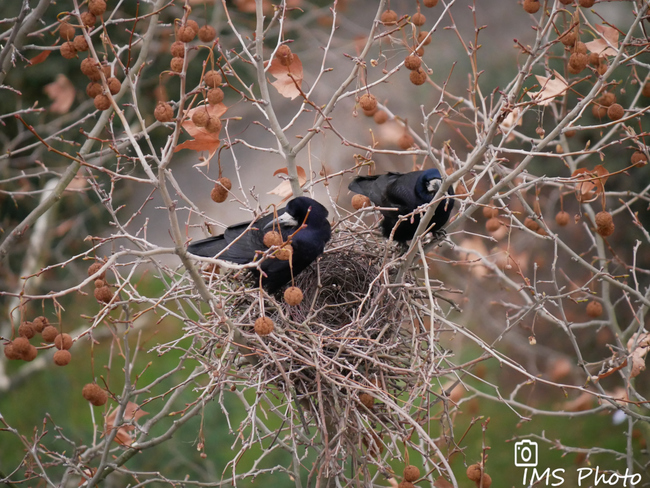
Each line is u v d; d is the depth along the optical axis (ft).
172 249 19.79
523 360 59.26
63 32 23.36
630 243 55.57
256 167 87.51
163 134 57.41
